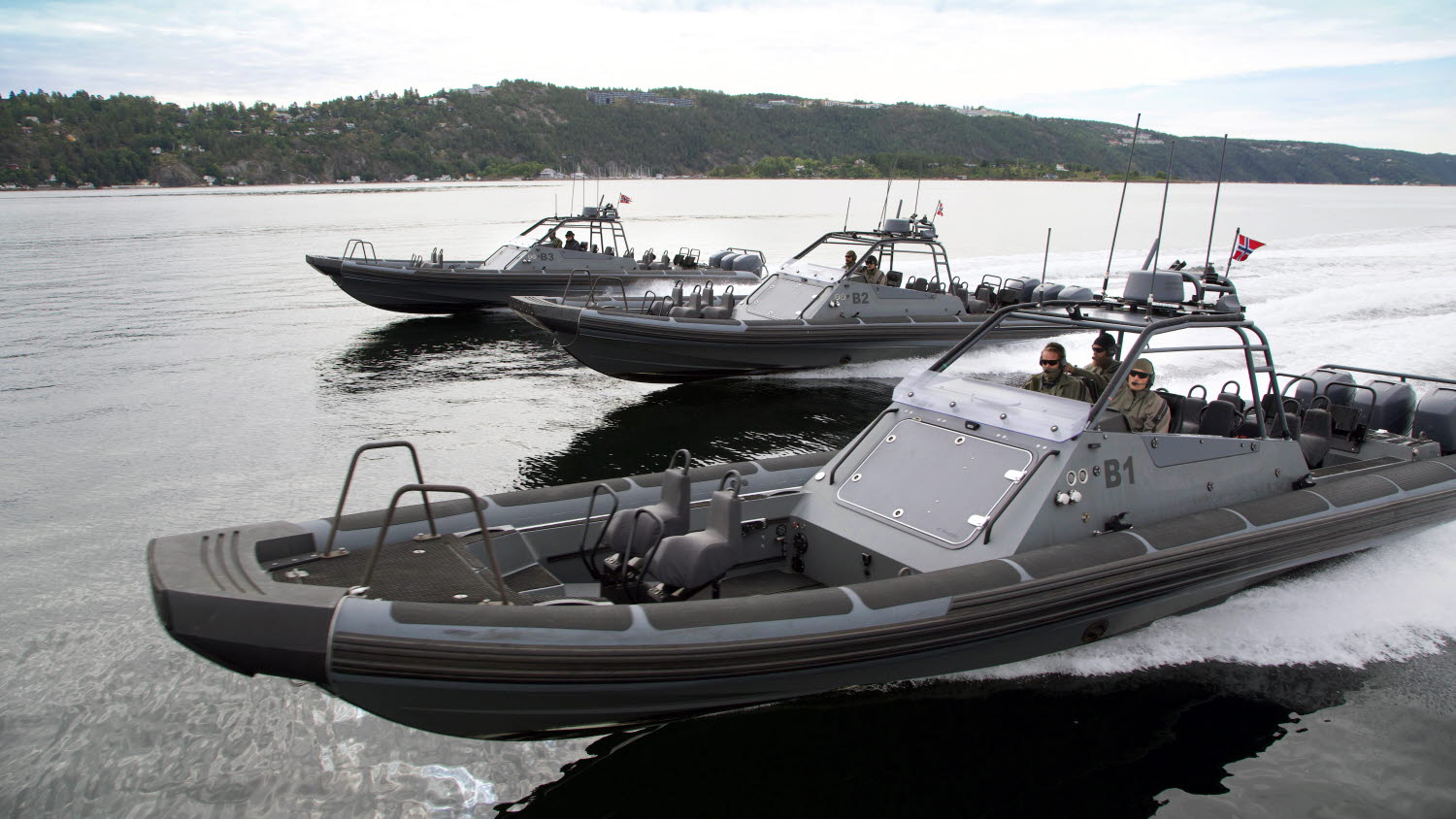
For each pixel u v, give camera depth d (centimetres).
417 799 359
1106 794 370
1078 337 1380
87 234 3506
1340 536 514
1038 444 447
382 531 339
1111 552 427
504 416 1002
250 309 1783
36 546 610
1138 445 463
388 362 1308
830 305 1183
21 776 362
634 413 1026
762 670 352
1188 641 480
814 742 404
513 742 395
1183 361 1166
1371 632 495
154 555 336
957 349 534
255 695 423
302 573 363
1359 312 1431
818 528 485
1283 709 427
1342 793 368
